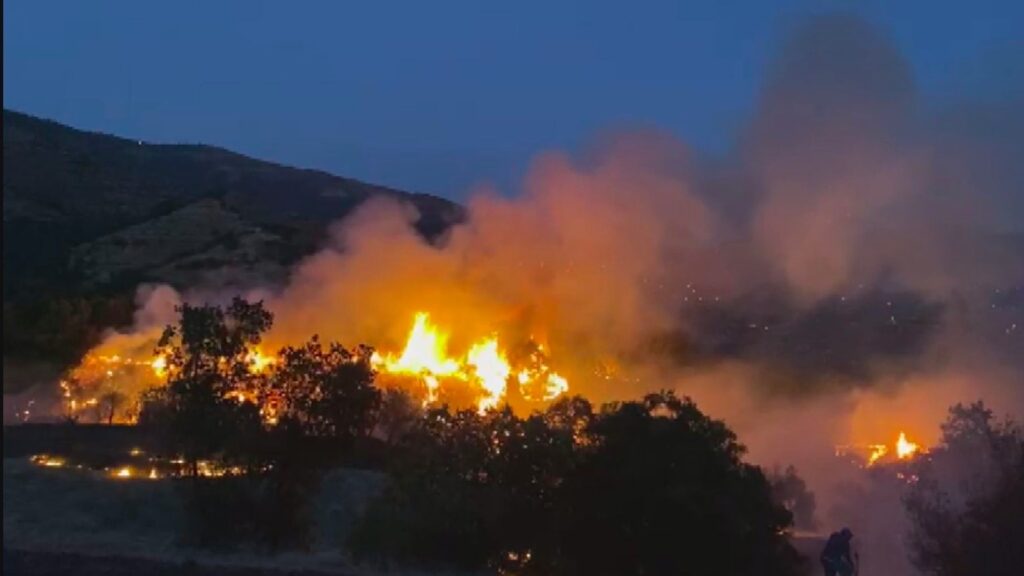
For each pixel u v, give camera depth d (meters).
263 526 21.48
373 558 19.75
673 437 19.22
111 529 22.09
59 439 30.59
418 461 20.19
